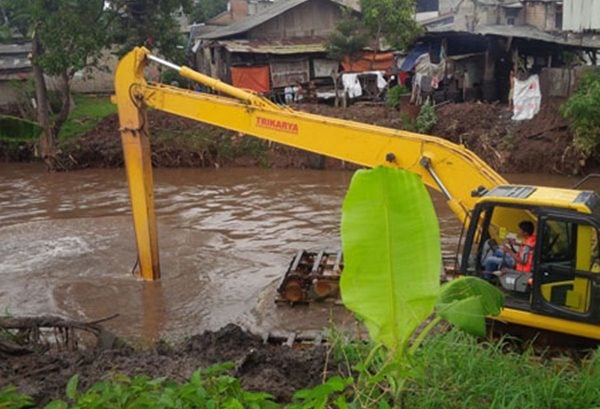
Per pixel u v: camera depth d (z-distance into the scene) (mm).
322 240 15586
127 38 28266
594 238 7164
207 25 44812
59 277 12969
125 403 4496
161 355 6914
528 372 5633
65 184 23906
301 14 34969
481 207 7820
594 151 22156
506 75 27188
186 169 26609
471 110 25062
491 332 7871
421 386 5027
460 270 8094
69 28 24797
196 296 11734
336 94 30719
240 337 7523
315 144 10766
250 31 34500
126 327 10398
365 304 3779
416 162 9992
